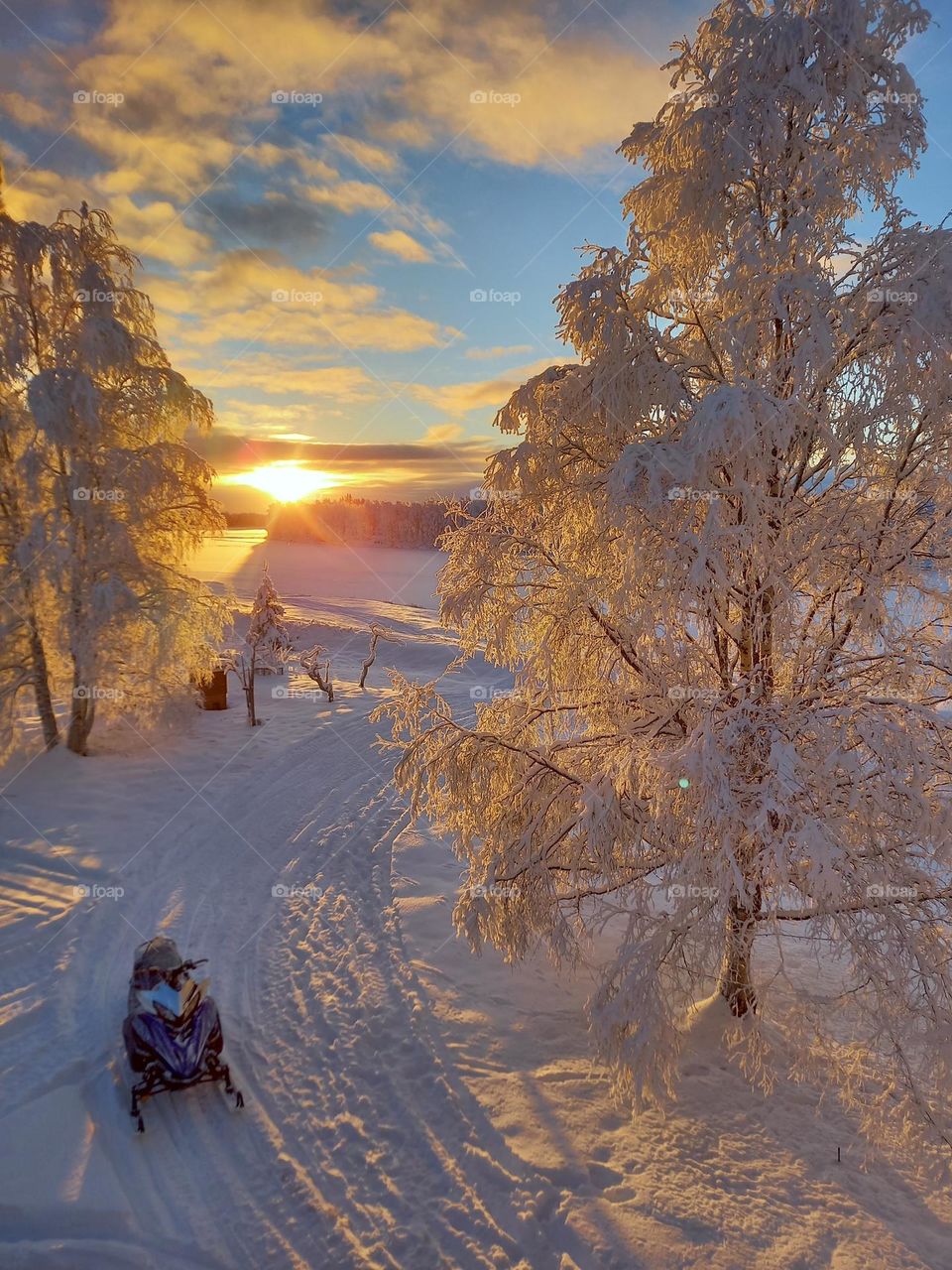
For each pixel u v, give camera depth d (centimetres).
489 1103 552
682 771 510
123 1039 601
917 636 595
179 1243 438
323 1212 461
